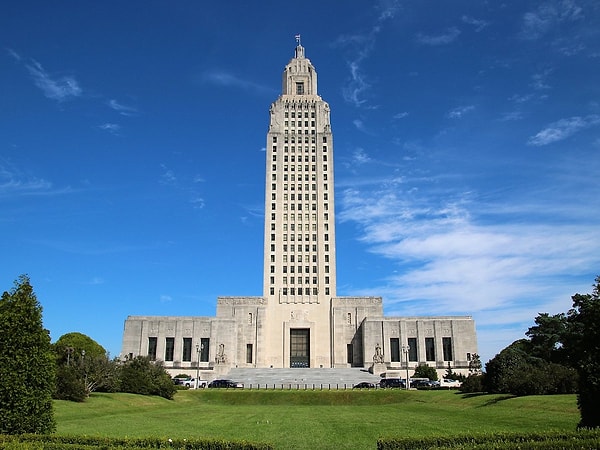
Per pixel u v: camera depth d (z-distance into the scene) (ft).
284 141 511.40
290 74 535.19
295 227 487.20
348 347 458.09
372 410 200.95
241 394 270.67
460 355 434.71
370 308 463.42
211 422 147.74
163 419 157.07
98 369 218.18
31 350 89.71
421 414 173.58
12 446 69.46
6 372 86.53
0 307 90.89
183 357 434.30
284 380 377.09
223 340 437.99
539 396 176.65
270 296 468.34
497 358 215.72
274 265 476.54
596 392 87.97
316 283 472.85
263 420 155.02
